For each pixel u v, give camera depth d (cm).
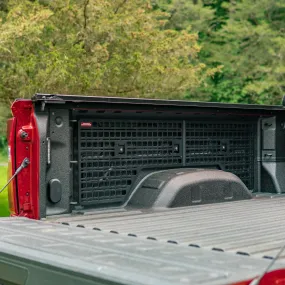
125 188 434
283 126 524
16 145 385
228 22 3019
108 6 1362
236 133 506
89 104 397
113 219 374
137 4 1593
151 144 449
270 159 521
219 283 196
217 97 3170
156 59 1398
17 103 379
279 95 2878
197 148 478
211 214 397
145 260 234
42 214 377
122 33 1380
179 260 235
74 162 397
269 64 2939
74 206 405
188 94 3088
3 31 1105
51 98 373
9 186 400
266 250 271
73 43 1306
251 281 205
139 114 439
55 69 1154
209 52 3134
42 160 376
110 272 212
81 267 224
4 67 1203
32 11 1198
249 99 3147
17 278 257
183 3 2961
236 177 472
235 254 256
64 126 391
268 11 3108
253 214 397
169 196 426
